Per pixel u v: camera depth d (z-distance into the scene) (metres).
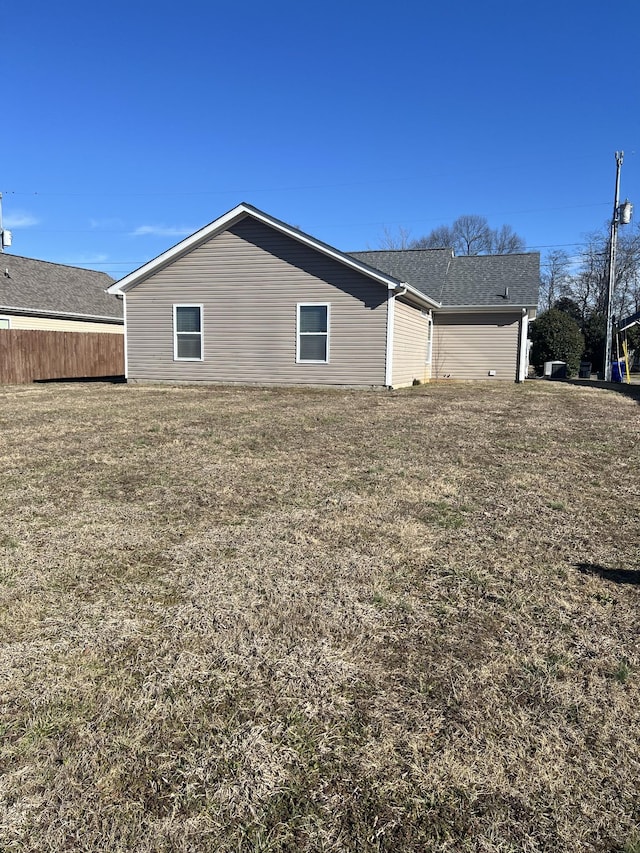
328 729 1.90
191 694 2.07
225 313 14.05
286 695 2.07
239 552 3.32
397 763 1.75
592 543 3.52
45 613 2.61
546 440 6.86
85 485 4.71
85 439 6.66
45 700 2.02
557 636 2.47
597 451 6.26
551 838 1.50
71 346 18.41
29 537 3.53
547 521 3.90
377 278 12.77
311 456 5.80
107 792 1.64
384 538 3.55
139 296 14.66
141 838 1.50
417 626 2.54
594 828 1.53
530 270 18.86
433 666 2.25
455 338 18.23
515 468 5.41
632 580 3.01
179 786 1.66
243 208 13.28
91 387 13.80
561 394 13.23
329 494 4.47
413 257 20.66
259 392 12.43
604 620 2.60
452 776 1.70
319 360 13.55
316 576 3.01
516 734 1.88
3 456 5.75
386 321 13.00
